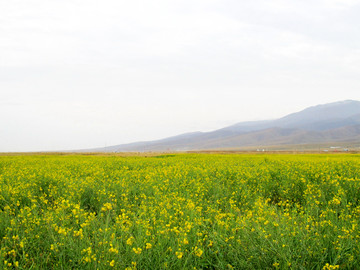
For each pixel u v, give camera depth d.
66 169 18.03
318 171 12.55
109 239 5.42
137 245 5.13
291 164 17.69
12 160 29.55
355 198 9.08
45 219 6.35
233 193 9.68
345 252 4.93
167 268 4.68
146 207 7.65
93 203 9.48
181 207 7.73
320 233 5.58
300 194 10.47
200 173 14.16
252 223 6.10
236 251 5.14
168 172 14.04
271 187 11.60
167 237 5.48
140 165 21.64
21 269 4.66
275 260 4.75
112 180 12.81
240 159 30.83
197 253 4.83
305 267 4.78
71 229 5.68
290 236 5.41
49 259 5.06
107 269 4.59
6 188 9.67
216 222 6.39
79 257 4.88
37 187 11.34
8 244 5.53
